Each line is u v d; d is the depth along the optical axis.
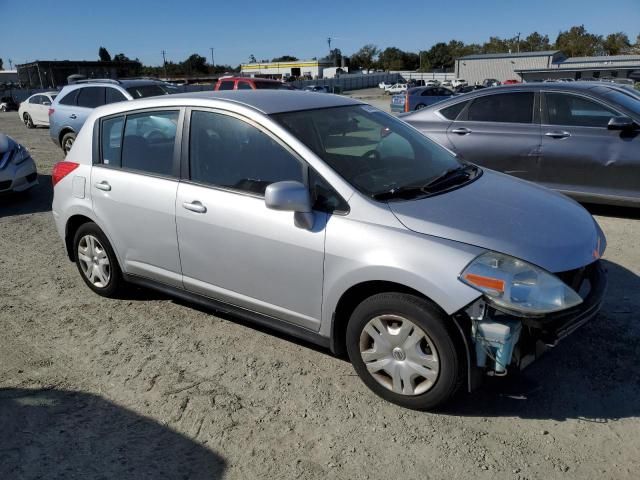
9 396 3.29
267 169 3.38
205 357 3.69
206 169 3.66
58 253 5.93
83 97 11.87
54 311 4.45
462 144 6.96
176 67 105.31
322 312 3.19
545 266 2.78
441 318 2.78
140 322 4.22
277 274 3.32
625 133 5.95
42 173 10.41
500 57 70.75
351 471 2.64
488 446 2.77
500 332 2.65
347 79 73.88
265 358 3.66
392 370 3.03
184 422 3.03
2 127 21.34
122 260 4.28
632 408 3.02
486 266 2.70
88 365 3.63
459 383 2.85
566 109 6.37
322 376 3.43
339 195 3.11
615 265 4.95
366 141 3.63
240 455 2.77
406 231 2.90
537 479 2.54
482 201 3.24
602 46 92.62
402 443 2.81
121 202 4.09
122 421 3.05
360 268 2.94
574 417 2.96
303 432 2.92
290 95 3.93
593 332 3.79
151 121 3.98
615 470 2.58
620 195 6.07
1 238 6.52
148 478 2.62
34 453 2.81
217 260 3.60
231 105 3.58
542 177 6.51
